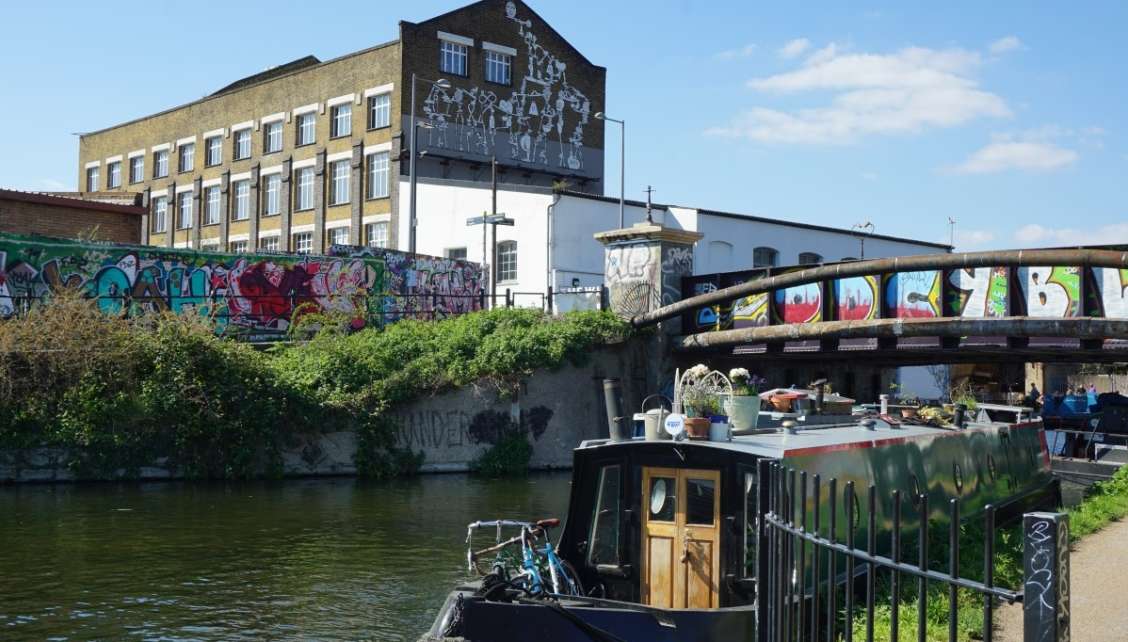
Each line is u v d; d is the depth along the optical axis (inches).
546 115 2064.5
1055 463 946.7
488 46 1972.2
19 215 1114.1
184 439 901.8
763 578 284.2
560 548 387.5
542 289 1487.5
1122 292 790.5
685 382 413.1
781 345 1019.3
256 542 645.9
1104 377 1765.5
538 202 1507.1
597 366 1115.3
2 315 941.8
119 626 461.4
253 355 973.8
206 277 1138.0
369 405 991.6
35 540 637.3
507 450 1047.6
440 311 1296.8
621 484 381.4
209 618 475.8
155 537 655.1
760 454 359.6
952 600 181.6
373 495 856.3
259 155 2165.4
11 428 856.3
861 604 403.2
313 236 2034.9
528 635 325.7
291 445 957.8
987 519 174.4
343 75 1987.0
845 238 1818.4
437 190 1686.8
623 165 1573.6
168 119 2422.5
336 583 542.9
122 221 1196.5
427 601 509.7
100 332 907.4
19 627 457.4
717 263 1605.6
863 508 430.9
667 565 371.2
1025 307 844.0
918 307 915.4
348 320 1117.1
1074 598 407.8
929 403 689.0
